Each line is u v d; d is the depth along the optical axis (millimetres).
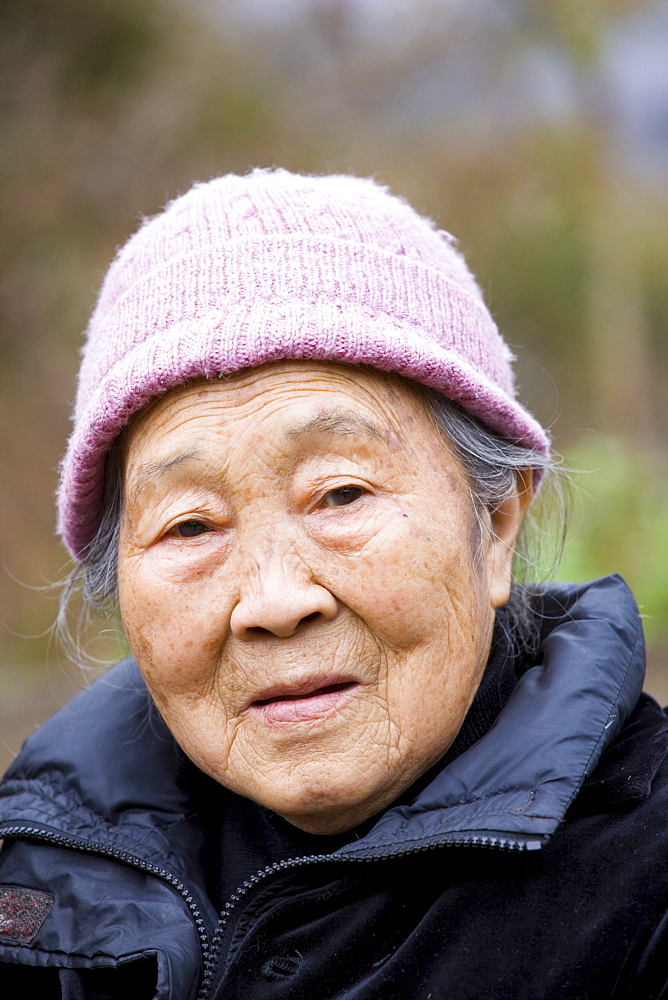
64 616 1721
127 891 1403
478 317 1438
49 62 7617
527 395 9742
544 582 1631
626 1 10289
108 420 1298
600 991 1139
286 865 1291
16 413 7242
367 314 1284
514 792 1206
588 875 1188
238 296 1272
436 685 1296
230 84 8102
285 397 1254
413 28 9070
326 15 8758
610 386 9875
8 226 7512
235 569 1278
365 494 1282
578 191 9852
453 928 1201
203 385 1271
